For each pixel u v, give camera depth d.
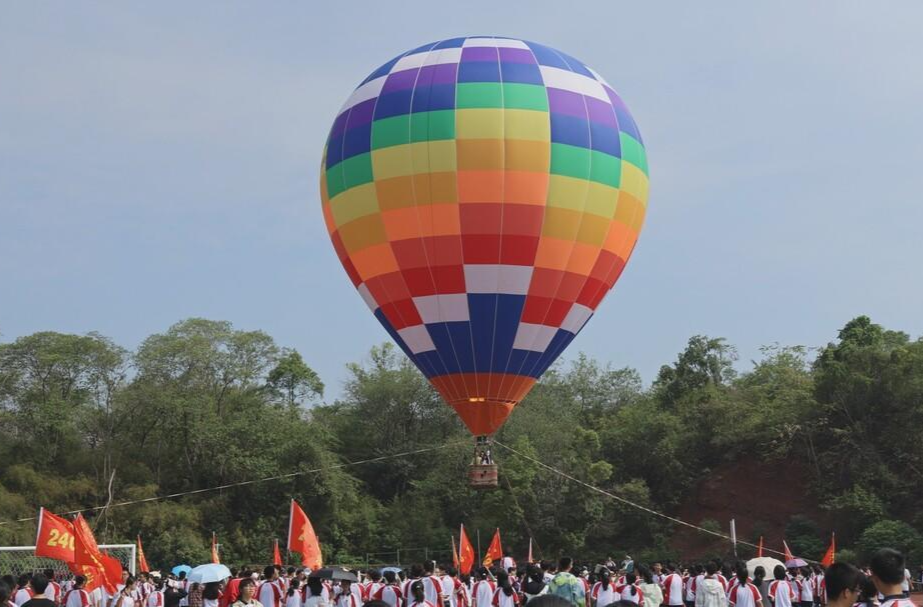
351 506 71.25
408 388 78.81
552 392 91.88
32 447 66.81
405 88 30.00
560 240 29.14
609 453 71.25
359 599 23.25
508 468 66.56
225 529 66.69
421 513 71.19
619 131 30.61
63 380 70.69
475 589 23.56
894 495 58.56
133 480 68.00
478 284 28.94
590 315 31.14
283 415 71.94
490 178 28.64
